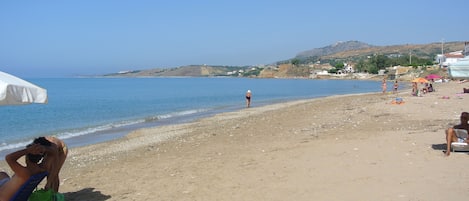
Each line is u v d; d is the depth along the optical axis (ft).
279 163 36.78
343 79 640.58
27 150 21.31
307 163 35.81
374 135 50.72
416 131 53.06
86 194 31.07
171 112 129.90
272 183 30.07
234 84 471.62
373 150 39.60
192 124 90.99
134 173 38.17
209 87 376.48
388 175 29.78
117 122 102.01
